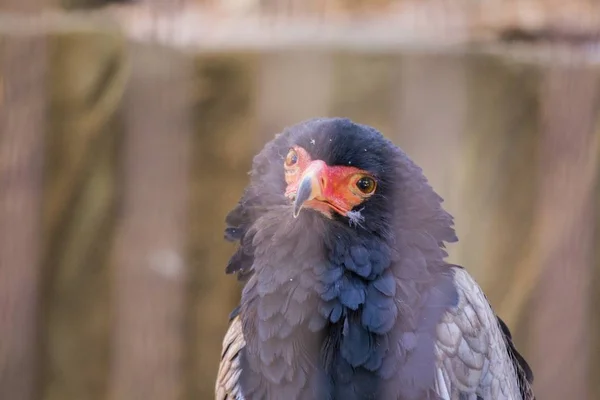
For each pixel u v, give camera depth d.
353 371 6.64
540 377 11.85
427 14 13.63
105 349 12.33
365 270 6.74
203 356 12.16
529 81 11.79
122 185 11.80
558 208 11.71
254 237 7.08
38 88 11.67
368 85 11.66
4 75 11.54
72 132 11.84
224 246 11.91
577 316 11.80
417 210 7.08
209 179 11.70
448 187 11.89
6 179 11.72
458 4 13.61
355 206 6.88
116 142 11.87
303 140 7.03
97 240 12.07
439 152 11.88
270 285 6.82
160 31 12.23
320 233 6.80
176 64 11.50
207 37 12.22
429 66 11.80
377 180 6.93
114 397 12.08
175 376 11.97
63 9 13.21
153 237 11.68
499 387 6.98
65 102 11.77
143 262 11.79
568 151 11.62
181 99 11.50
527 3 13.36
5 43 11.49
